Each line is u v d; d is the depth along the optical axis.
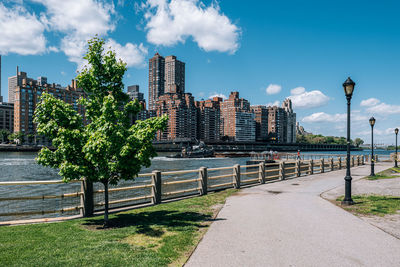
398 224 7.89
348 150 11.03
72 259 5.31
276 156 56.47
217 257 5.51
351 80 11.28
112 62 8.49
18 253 5.59
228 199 12.12
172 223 8.11
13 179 38.91
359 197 12.27
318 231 7.25
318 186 16.09
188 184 27.36
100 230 7.42
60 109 7.47
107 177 7.54
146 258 5.39
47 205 17.97
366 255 5.64
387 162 39.50
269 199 12.02
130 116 8.69
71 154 7.53
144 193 21.20
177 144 189.38
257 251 5.84
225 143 193.88
